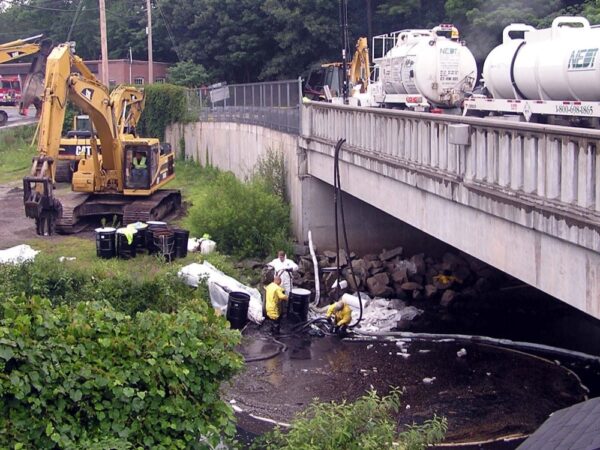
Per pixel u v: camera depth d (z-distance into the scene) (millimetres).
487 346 19438
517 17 36969
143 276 20359
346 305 20984
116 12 72750
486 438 14000
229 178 27734
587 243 10359
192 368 8516
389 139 18312
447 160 14891
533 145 11750
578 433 7383
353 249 25797
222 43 59625
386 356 18828
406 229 25781
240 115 36938
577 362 18141
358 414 8992
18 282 19266
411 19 50438
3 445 7422
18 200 35875
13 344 7469
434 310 22594
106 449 7668
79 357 7957
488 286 23766
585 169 10438
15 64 73812
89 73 27609
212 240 25453
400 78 25469
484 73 19219
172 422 8273
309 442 8688
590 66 15172
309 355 19062
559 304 22688
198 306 9164
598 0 33594
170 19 62750
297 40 54531
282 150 28688
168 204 31641
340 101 34219
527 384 16688
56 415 7715
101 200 29828
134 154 29438
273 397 16250
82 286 19891
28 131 57219
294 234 26922
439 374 17438
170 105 47375
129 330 8406
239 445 9680
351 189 21969
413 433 9523
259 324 21125
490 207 13102
